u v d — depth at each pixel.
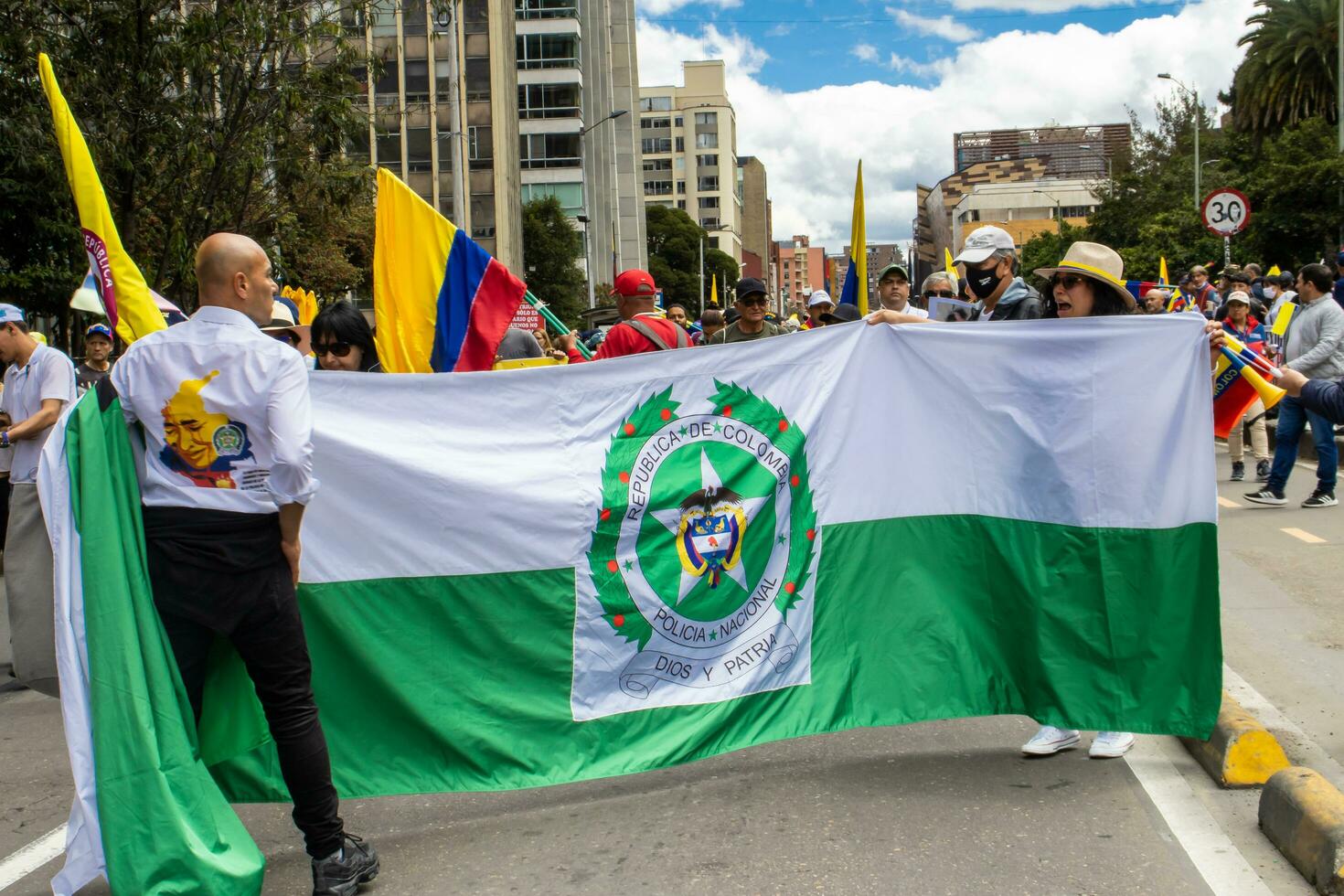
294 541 3.53
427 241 6.23
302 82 13.95
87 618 3.35
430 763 4.15
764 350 4.67
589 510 4.37
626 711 4.39
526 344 8.79
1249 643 6.41
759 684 4.58
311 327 4.83
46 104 12.59
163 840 3.29
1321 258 30.69
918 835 4.03
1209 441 4.57
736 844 4.00
